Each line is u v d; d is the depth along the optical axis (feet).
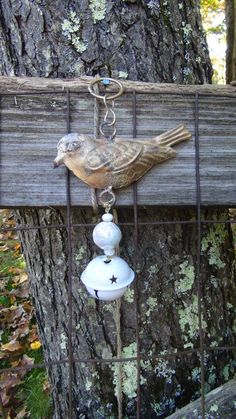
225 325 1.94
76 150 1.41
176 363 1.85
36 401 2.44
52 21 1.63
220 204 1.57
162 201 1.54
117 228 1.45
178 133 1.53
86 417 1.90
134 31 1.65
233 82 1.57
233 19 4.74
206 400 1.73
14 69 1.70
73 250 1.75
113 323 1.80
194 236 1.80
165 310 1.80
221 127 1.56
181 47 1.74
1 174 1.49
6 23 1.68
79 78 1.51
